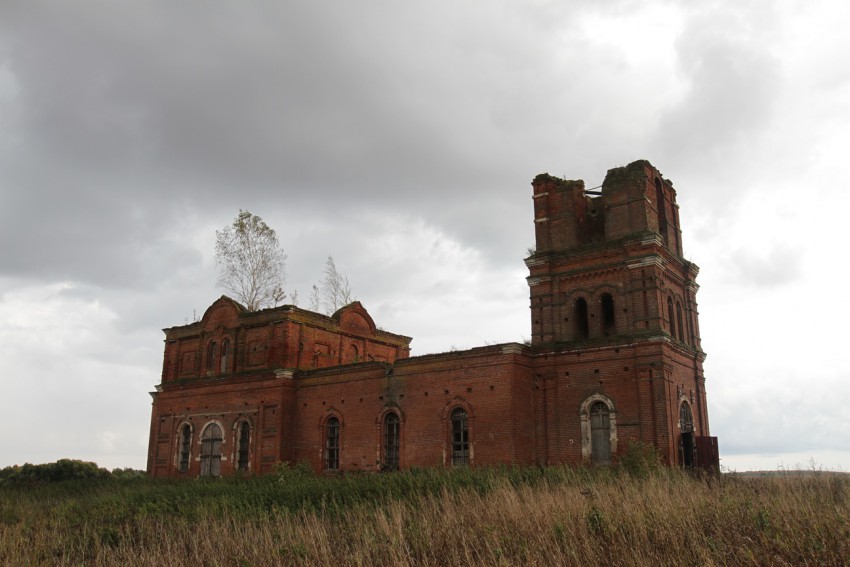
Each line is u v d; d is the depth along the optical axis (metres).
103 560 18.08
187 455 45.91
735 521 15.41
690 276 36.59
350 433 38.66
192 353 48.00
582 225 36.75
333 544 17.47
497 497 19.95
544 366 33.88
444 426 34.50
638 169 34.34
